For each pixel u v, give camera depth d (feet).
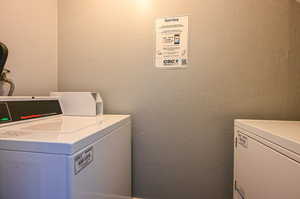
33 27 4.24
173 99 4.48
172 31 4.42
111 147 3.13
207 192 4.38
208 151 4.36
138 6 4.58
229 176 4.27
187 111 4.43
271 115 4.09
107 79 4.80
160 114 4.56
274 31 4.04
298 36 3.96
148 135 4.62
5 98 2.92
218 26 4.23
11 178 2.06
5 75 3.40
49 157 1.96
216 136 4.32
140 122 4.65
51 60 4.83
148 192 4.65
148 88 4.59
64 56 5.02
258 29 4.09
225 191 4.30
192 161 4.44
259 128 2.85
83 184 2.16
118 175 3.53
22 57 3.96
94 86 4.87
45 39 4.61
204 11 4.27
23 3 3.96
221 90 4.27
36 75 4.34
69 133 2.36
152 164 4.62
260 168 2.78
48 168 1.96
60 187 1.93
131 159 4.68
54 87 4.94
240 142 3.56
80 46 4.92
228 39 4.21
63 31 5.00
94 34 4.84
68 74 5.00
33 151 2.00
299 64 3.97
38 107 3.58
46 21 4.63
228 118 4.26
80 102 4.29
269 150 2.54
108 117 4.05
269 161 2.54
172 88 4.48
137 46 4.62
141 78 4.62
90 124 3.10
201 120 4.37
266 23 4.06
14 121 2.90
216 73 4.28
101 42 4.81
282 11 4.00
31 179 2.01
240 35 4.16
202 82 4.34
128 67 4.68
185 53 4.38
